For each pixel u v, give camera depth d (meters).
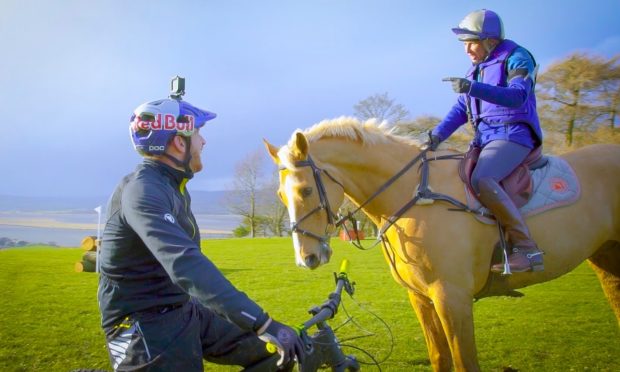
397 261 3.31
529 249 3.07
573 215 3.38
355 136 3.39
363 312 6.64
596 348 4.74
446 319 3.06
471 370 3.01
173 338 1.95
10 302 7.49
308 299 7.72
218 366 4.50
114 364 1.96
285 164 3.22
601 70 16.34
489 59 3.46
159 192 1.88
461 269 3.08
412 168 3.37
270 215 43.31
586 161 3.67
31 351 4.78
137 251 1.94
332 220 3.31
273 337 1.71
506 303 7.01
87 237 11.46
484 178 3.16
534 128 3.34
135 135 2.04
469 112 3.62
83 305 7.24
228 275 10.81
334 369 2.60
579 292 7.84
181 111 2.06
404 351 4.77
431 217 3.16
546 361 4.38
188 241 1.76
